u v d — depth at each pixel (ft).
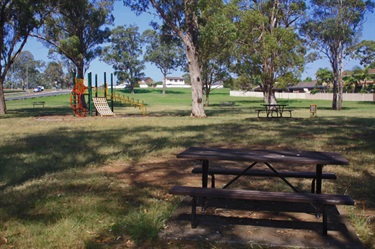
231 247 12.66
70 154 30.53
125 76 323.98
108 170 25.20
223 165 26.55
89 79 92.12
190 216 15.74
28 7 89.40
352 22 120.16
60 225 14.39
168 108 131.85
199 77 80.74
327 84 255.29
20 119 76.79
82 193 19.04
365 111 112.68
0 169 24.97
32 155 30.09
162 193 19.34
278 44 100.68
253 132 46.44
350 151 31.30
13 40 98.17
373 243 13.08
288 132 46.50
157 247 12.78
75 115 90.79
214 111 111.55
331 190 19.61
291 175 18.10
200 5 73.05
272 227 14.56
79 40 112.06
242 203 17.58
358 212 16.33
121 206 16.85
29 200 17.74
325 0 117.80
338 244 12.87
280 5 109.70
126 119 73.77
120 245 12.92
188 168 25.89
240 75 132.67
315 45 122.11
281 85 105.29
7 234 13.76
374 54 122.72
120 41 318.86
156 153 31.32
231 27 80.07
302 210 16.62
